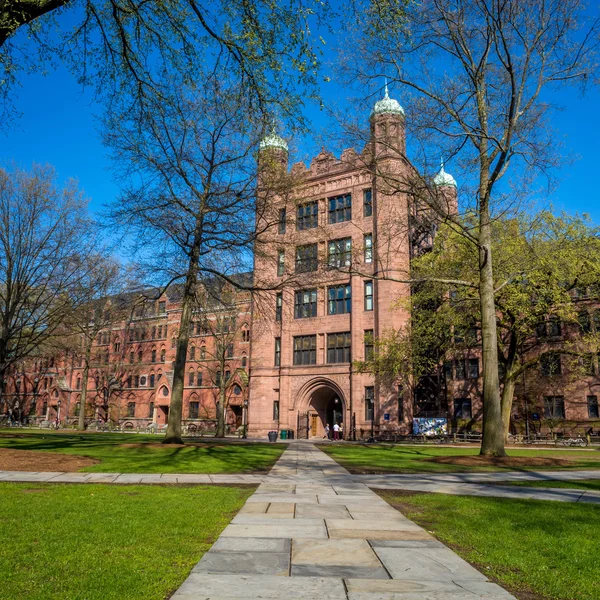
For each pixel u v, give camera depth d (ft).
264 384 151.53
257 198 76.48
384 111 74.54
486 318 63.21
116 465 48.11
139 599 13.55
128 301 85.46
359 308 138.72
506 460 57.36
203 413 193.06
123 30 38.83
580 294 111.86
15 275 95.50
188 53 40.52
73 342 158.40
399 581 15.52
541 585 15.74
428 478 44.27
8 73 34.32
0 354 94.43
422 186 63.62
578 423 132.67
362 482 40.93
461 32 58.18
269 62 37.27
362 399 134.21
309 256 84.17
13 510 24.86
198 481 39.73
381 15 34.81
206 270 75.66
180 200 73.77
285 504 29.43
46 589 14.01
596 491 36.50
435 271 104.22
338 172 148.15
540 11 56.65
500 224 96.27
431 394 149.07
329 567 16.94
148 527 21.91
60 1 31.68
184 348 74.90
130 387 219.82
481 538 21.57
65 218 96.89
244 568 16.65
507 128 59.57
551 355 110.32
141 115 45.16
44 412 244.42
